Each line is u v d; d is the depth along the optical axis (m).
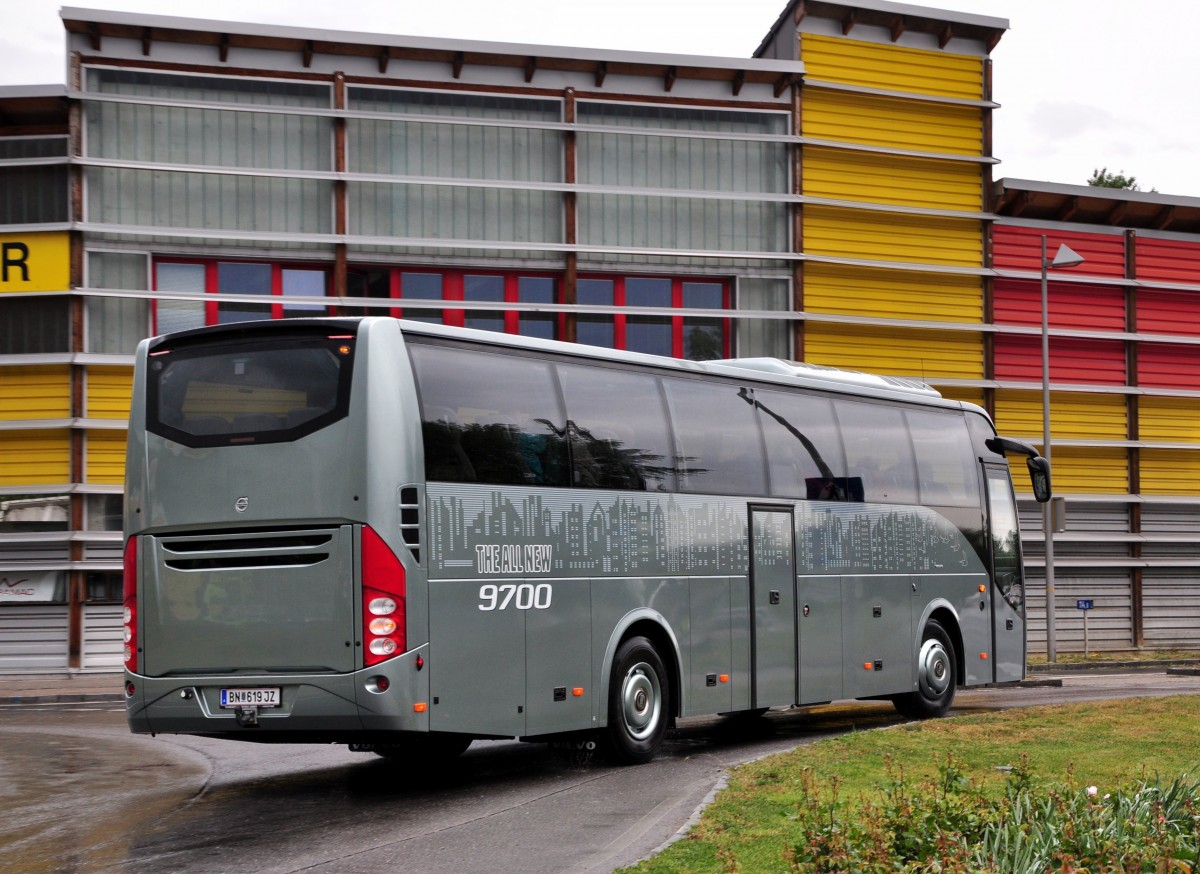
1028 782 8.57
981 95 33.88
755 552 15.07
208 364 11.22
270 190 28.45
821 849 6.61
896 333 32.91
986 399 34.28
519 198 29.88
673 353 30.72
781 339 31.69
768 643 15.16
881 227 32.84
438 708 10.83
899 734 13.41
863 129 32.78
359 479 10.59
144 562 11.22
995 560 19.56
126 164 27.45
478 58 29.41
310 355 10.91
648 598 13.43
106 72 27.92
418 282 29.36
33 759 14.43
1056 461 36.03
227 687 10.87
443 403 11.25
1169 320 37.06
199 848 9.06
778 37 33.41
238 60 28.28
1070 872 5.71
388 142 29.06
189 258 28.05
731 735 16.25
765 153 31.75
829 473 16.52
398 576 10.59
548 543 12.19
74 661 27.52
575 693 12.35
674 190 30.56
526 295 30.08
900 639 17.44
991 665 19.25
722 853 7.39
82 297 27.45
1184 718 14.51
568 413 12.68
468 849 8.69
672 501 13.91
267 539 10.88
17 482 27.67
